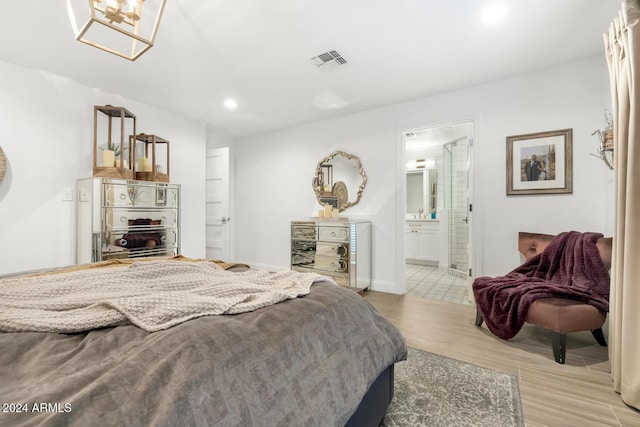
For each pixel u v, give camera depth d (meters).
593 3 1.77
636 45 1.39
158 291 1.12
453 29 2.03
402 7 1.81
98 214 2.64
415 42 2.18
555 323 1.82
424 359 1.87
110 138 2.95
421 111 3.25
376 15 1.88
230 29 2.02
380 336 1.23
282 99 3.30
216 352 0.71
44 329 0.81
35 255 2.63
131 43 2.19
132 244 2.85
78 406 0.50
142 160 3.12
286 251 4.41
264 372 0.75
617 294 1.53
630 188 1.43
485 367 1.77
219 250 4.35
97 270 1.35
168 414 0.54
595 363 1.82
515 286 2.15
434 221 5.30
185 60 2.44
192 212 3.93
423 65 2.52
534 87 2.65
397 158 3.42
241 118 3.95
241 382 0.70
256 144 4.75
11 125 2.50
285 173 4.41
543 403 1.44
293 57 2.39
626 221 1.45
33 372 0.63
